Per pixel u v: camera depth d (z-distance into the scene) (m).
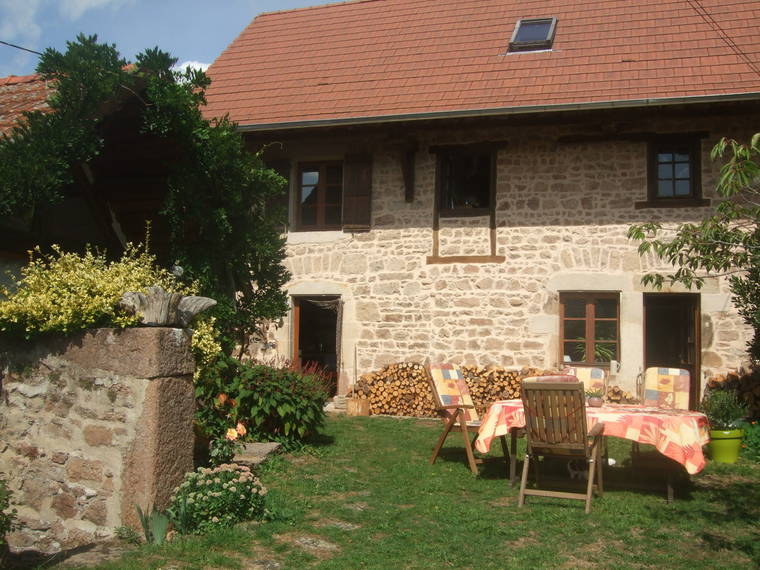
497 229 11.04
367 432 8.95
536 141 10.96
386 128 10.84
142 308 4.88
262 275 7.86
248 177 7.14
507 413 6.20
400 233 11.43
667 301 11.05
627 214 10.54
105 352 4.88
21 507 5.01
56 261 5.65
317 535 4.83
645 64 10.92
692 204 10.27
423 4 14.54
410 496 5.91
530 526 5.15
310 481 6.18
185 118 6.65
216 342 6.97
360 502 5.67
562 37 12.25
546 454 5.82
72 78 5.97
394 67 12.41
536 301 10.80
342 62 13.01
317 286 11.71
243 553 4.42
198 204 6.90
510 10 13.52
